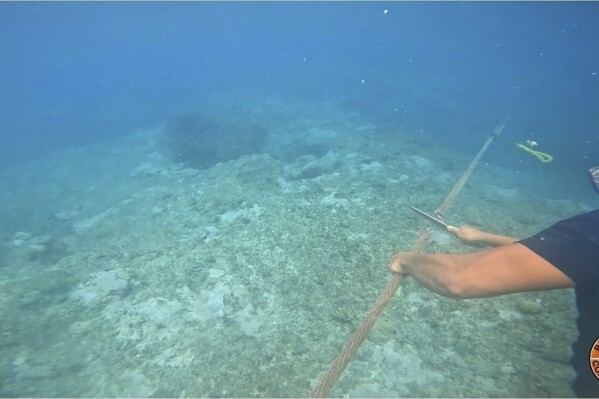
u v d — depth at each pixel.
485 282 1.07
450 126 19.09
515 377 3.43
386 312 4.42
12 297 5.38
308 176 9.74
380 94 27.56
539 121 19.48
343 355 1.65
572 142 15.71
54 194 12.69
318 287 4.97
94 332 4.64
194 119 17.64
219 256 5.95
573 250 0.98
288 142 15.84
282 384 3.67
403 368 3.76
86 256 6.64
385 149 11.36
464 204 7.25
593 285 0.98
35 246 7.22
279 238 6.19
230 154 14.44
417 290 4.66
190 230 7.00
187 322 4.66
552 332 3.82
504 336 3.89
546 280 0.99
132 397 3.71
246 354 4.06
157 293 5.26
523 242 1.07
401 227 6.17
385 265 5.23
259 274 5.37
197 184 9.38
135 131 22.75
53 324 4.83
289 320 4.51
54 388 3.85
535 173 12.46
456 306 4.36
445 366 3.70
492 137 5.43
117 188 12.13
